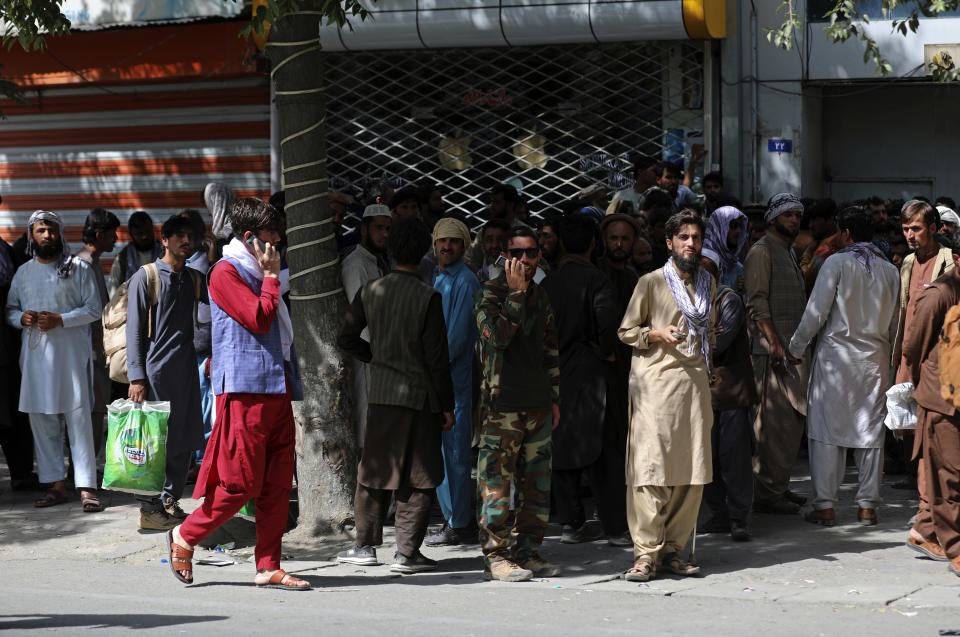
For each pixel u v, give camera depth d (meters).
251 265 19.86
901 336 23.72
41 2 30.12
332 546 23.42
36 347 27.77
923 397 20.86
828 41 37.19
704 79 37.47
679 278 20.69
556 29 36.50
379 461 21.31
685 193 35.47
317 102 24.23
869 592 19.22
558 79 38.72
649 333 20.42
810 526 24.59
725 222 24.48
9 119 44.94
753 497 23.67
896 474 30.38
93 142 44.12
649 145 38.12
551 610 18.42
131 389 25.25
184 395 25.64
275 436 20.30
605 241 24.91
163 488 25.02
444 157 39.88
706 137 37.56
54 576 21.53
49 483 30.33
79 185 44.41
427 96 39.84
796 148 37.50
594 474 23.28
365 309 21.34
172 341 25.44
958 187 39.56
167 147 43.25
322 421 24.09
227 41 39.50
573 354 23.12
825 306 23.92
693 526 20.98
